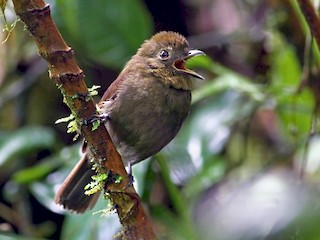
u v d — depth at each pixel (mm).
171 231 9297
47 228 12195
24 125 12836
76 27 10344
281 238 4469
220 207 5051
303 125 10703
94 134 5812
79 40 10469
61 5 10148
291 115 10305
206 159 10094
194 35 13070
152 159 9500
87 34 10383
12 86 12789
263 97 10289
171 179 9320
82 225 8695
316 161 10445
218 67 10391
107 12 10383
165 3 12953
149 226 6082
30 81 12719
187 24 13070
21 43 12797
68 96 5660
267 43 12547
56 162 9938
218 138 10375
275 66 11508
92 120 5754
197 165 10062
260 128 12266
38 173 9930
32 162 12328
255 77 12781
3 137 10250
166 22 13055
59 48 5480
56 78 5590
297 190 4805
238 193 5246
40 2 5332
